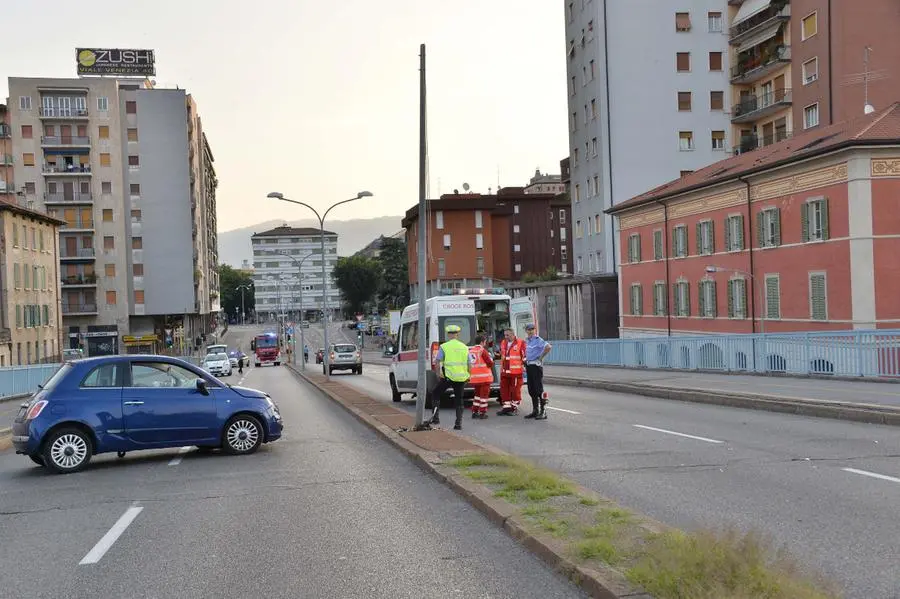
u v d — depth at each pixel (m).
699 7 60.25
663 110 60.03
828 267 33.56
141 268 90.12
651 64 59.97
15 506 9.01
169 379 12.28
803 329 35.31
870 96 46.78
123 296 88.44
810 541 6.23
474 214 87.56
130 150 89.88
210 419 12.37
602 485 8.79
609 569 5.27
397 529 7.24
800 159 34.28
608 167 59.72
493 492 8.14
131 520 8.02
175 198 90.75
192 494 9.36
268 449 13.23
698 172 49.75
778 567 5.00
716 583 4.57
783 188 36.59
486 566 5.93
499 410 18.64
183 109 90.88
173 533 7.41
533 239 104.00
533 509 7.17
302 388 35.47
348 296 148.25
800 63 51.41
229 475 10.66
